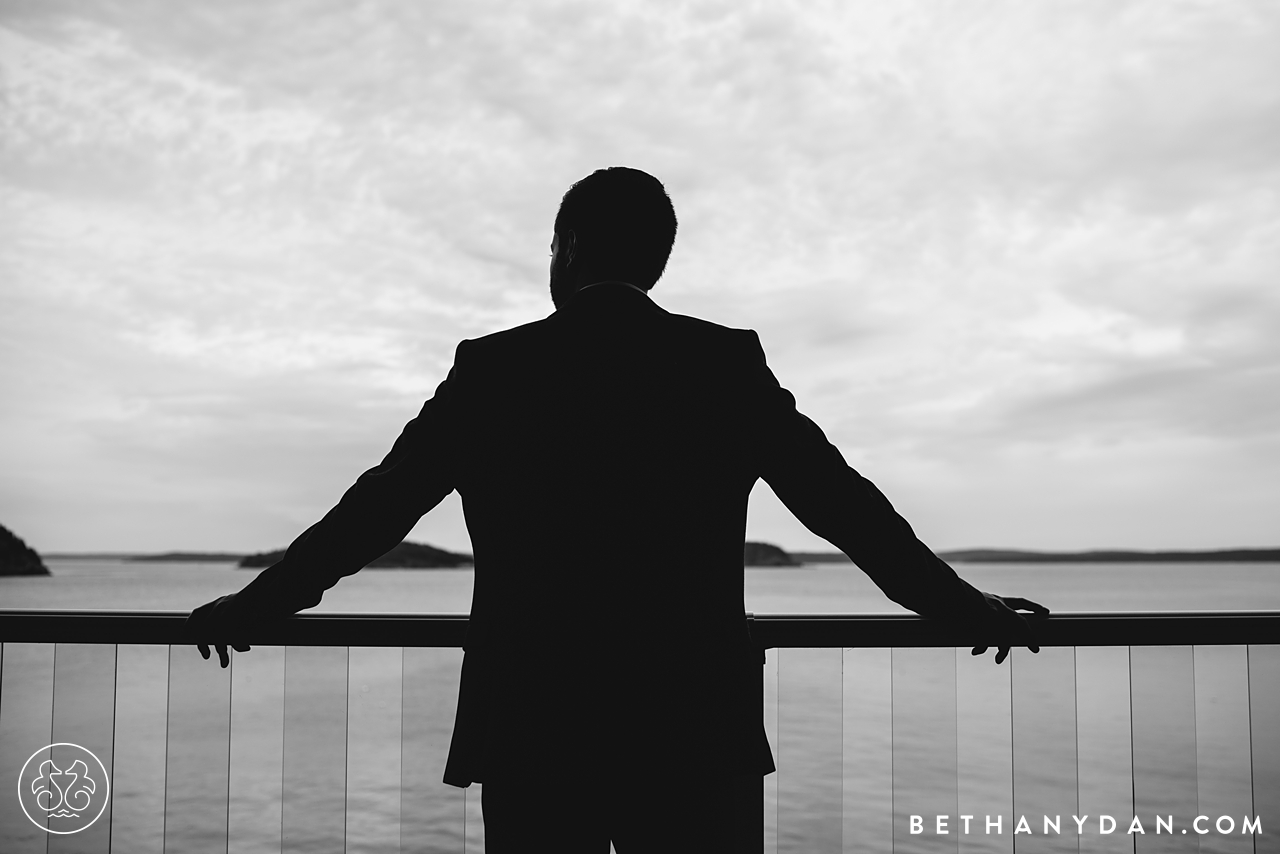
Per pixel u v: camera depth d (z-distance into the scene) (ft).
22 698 5.61
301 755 5.30
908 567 3.73
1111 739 18.67
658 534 3.40
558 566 3.39
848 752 23.40
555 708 3.32
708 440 3.49
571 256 4.01
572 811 3.35
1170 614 5.15
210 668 5.35
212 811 5.28
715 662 3.41
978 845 5.40
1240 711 16.92
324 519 3.84
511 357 3.65
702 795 3.36
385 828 13.78
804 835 5.34
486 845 3.52
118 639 5.05
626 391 3.51
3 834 5.33
